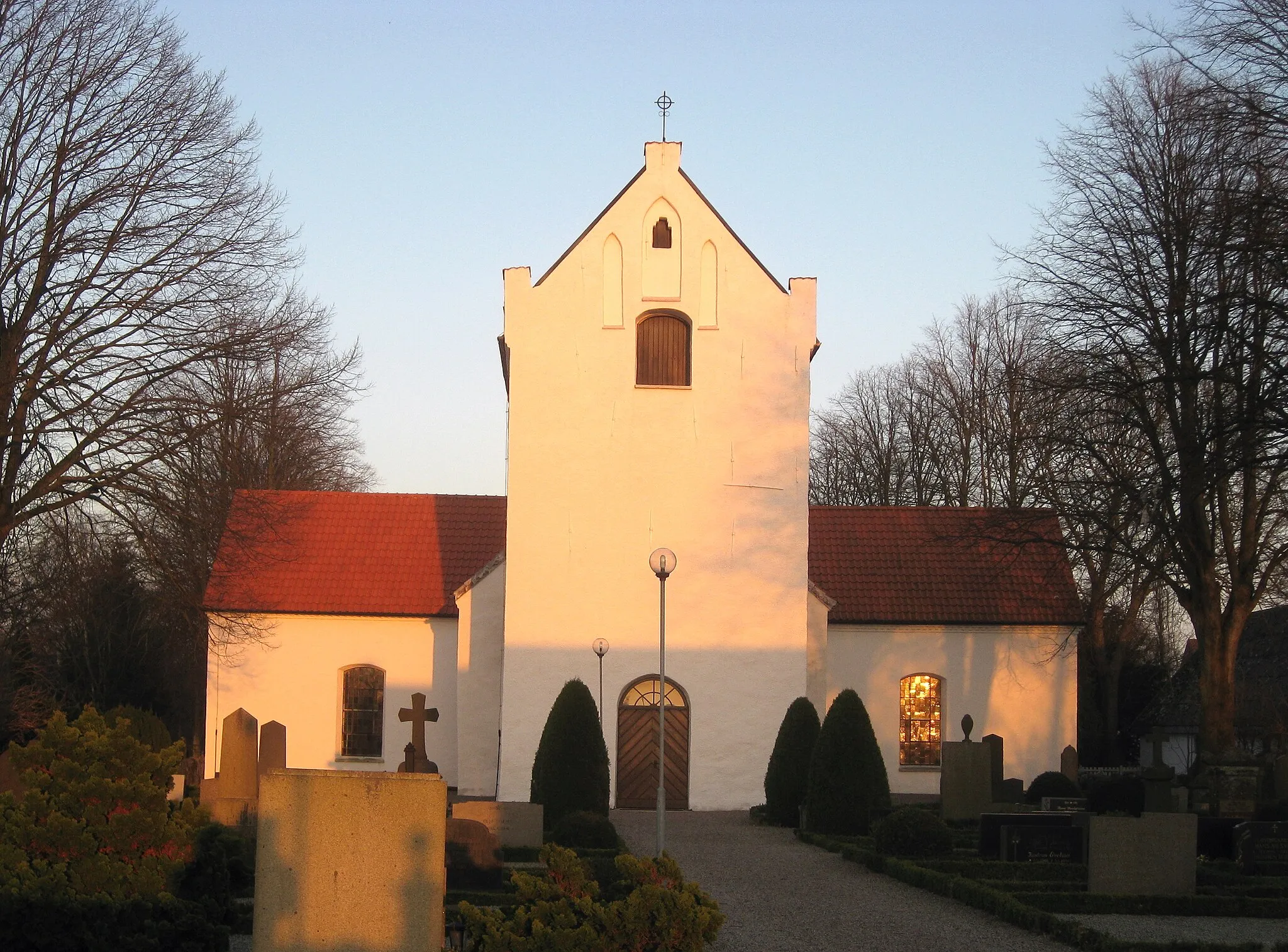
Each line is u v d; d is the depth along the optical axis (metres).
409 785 8.92
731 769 28.45
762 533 28.97
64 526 27.30
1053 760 33.38
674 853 21.03
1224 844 20.50
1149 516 27.17
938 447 52.56
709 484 28.98
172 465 27.33
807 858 20.64
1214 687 28.53
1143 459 28.02
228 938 11.79
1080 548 29.19
